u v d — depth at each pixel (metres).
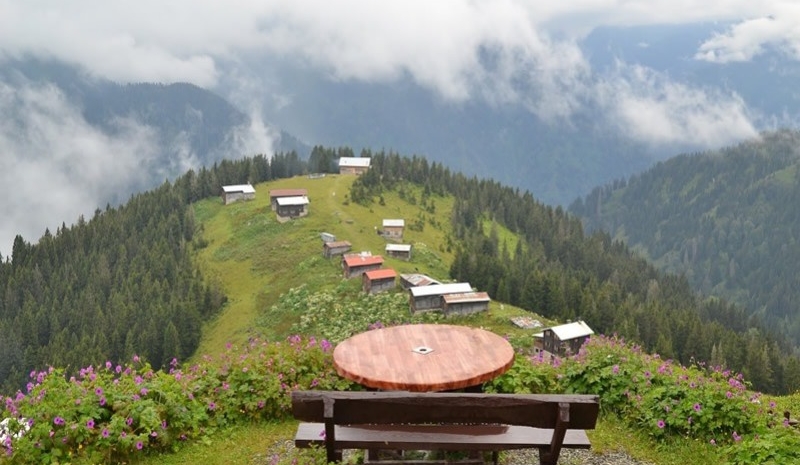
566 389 13.11
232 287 133.62
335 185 185.38
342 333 98.38
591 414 7.10
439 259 143.00
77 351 113.44
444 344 9.19
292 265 132.25
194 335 116.38
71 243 172.88
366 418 7.18
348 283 116.06
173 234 164.38
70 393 10.81
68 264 160.50
